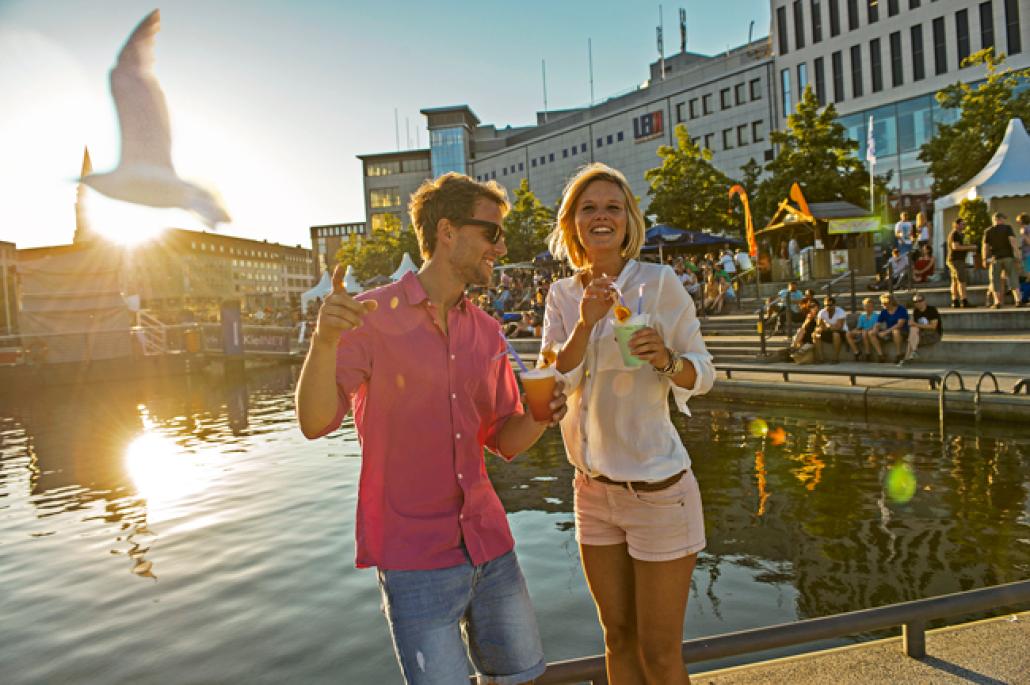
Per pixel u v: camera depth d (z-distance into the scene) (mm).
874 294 18562
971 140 27094
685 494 2133
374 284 39688
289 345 29531
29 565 6656
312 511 7824
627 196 2211
